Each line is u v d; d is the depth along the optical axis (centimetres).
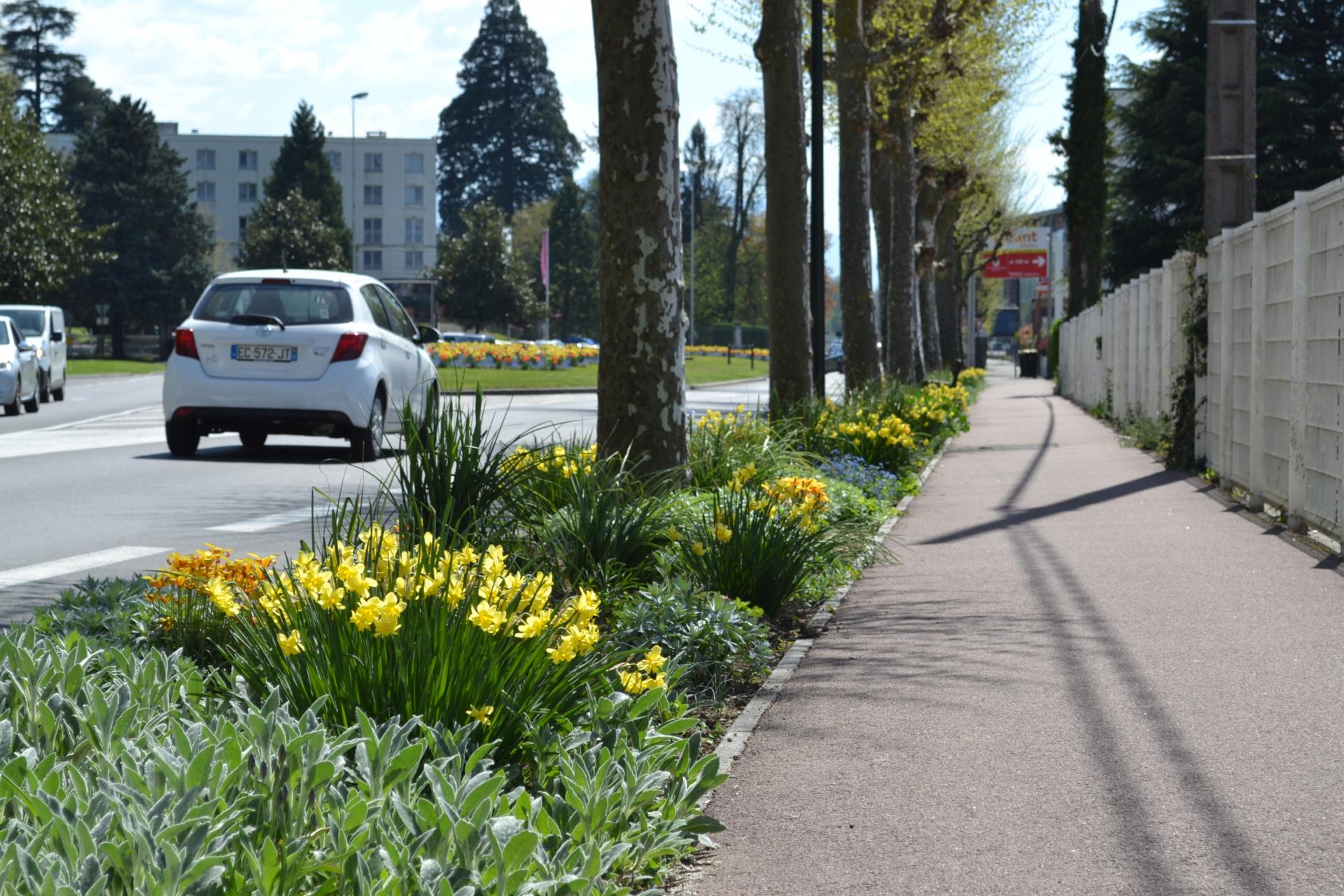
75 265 6044
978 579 858
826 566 812
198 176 12669
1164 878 364
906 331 2848
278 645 419
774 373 1570
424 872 262
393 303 1667
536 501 751
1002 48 3141
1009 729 511
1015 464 1709
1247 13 1446
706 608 605
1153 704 542
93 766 315
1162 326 1853
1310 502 990
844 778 459
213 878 247
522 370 5100
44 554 907
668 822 370
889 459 1428
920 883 365
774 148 1542
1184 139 5675
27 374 2639
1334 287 924
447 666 397
